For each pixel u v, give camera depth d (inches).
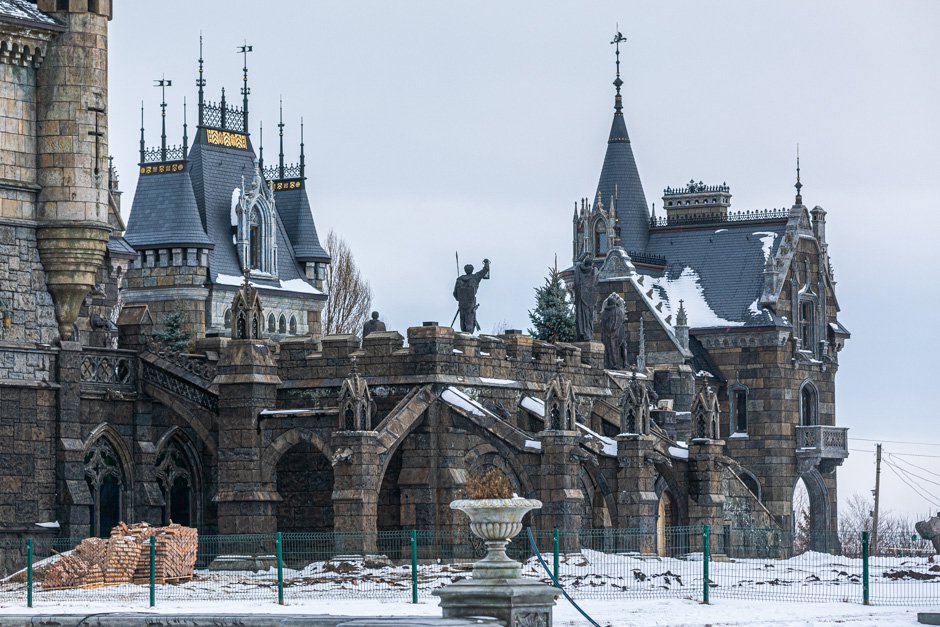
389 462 5137.8
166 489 5157.5
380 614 3400.6
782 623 3459.6
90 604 3762.3
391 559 5059.1
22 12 4852.4
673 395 6496.1
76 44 4911.4
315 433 4906.5
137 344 5182.1
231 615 2770.7
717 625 3373.5
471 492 2731.3
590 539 5556.1
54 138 4891.7
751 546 6190.9
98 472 5022.1
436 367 5088.6
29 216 4874.5
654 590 4168.3
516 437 4985.2
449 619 2564.0
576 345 5821.9
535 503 2687.0
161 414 5152.6
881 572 4795.8
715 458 5580.7
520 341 5462.6
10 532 4734.3
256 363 4975.4
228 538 4630.9
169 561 4301.2
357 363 5182.1
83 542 4239.7
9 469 4768.7
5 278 4813.0
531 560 4699.8
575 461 4995.1
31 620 2928.2
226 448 4958.2
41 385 4827.8
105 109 4968.0
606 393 5826.8
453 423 5064.0
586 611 3565.5
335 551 4722.0
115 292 7436.0
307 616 2719.0
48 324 4911.4
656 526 5428.2
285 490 5211.6
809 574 4739.2
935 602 3969.0
